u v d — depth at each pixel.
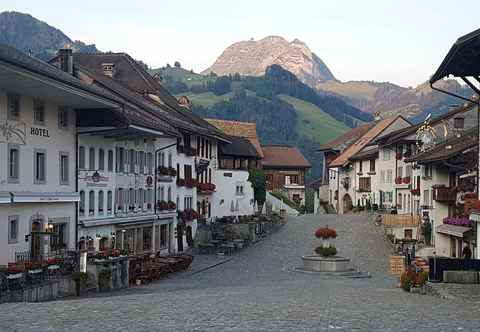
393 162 77.25
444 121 61.09
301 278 38.53
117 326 12.63
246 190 76.88
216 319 13.72
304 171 111.69
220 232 61.59
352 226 66.88
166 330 12.14
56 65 47.84
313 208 119.75
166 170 52.66
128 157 45.66
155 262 39.09
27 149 32.22
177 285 33.53
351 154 96.25
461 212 48.03
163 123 50.00
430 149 55.62
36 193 32.25
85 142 38.72
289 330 12.16
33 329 12.21
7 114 30.38
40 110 33.75
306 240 60.53
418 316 14.47
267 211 86.38
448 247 51.06
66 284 26.20
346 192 98.88
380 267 46.47
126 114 38.56
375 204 82.31
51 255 32.06
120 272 31.84
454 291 21.53
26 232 31.84
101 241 40.94
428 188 56.25
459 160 47.62
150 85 66.69
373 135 96.75
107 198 42.06
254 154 80.25
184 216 57.19
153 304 17.11
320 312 15.12
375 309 15.98
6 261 29.95
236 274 41.25
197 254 54.78
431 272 24.03
